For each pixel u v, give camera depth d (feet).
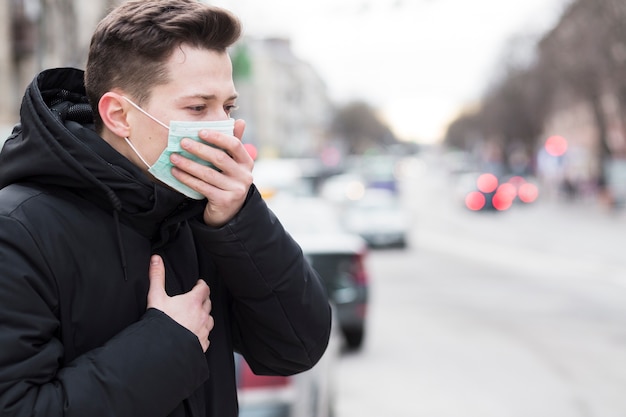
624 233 87.66
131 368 4.63
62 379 4.55
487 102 270.26
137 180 4.99
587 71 127.24
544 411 19.99
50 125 4.82
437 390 22.18
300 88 347.56
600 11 116.98
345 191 111.65
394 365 25.27
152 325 4.83
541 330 31.19
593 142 175.01
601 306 37.17
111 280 4.93
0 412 4.44
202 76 4.99
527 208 147.23
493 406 20.49
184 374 4.81
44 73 5.39
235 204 5.09
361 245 28.02
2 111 65.57
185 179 4.99
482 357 26.37
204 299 5.19
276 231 5.34
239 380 12.68
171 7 5.05
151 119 4.97
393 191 153.99
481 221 111.75
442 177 384.47
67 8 75.97
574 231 91.40
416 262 58.44
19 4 66.44
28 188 4.94
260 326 5.55
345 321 26.32
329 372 17.62
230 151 5.01
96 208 5.00
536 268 54.13
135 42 4.91
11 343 4.49
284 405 12.70
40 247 4.72
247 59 67.31
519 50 220.43
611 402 20.79
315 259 26.13
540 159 228.43
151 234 5.18
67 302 4.80
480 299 39.78
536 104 205.67
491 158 292.20
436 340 29.40
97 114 5.23
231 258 5.19
